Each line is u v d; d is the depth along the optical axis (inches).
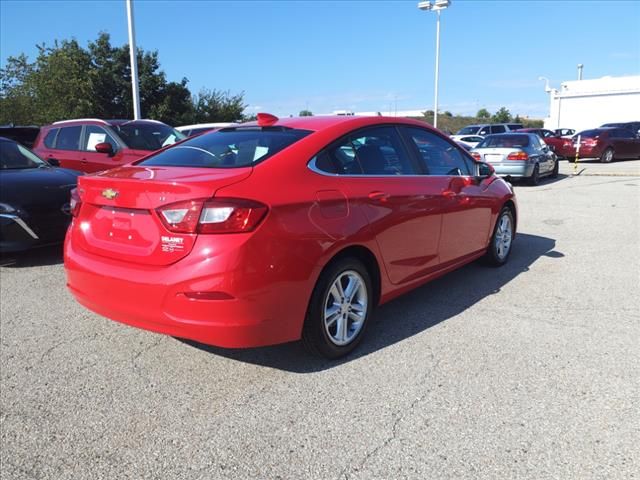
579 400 119.0
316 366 138.5
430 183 170.7
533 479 93.7
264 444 105.8
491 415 113.9
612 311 173.8
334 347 138.3
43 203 236.2
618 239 278.7
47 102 1264.8
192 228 116.0
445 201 175.5
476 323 165.2
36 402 122.9
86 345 153.9
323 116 164.6
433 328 161.8
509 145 550.6
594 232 297.6
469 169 204.2
